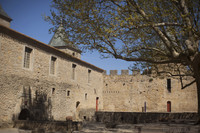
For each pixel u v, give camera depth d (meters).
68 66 26.08
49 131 11.97
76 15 11.45
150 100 34.69
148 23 10.45
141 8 11.09
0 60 16.72
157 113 22.19
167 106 33.66
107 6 11.31
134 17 10.62
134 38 11.95
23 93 18.66
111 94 36.69
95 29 11.38
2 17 25.62
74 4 11.57
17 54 18.31
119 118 27.25
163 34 11.51
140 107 35.03
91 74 32.34
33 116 19.62
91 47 12.07
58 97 23.66
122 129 9.21
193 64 10.96
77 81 28.00
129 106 35.56
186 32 10.41
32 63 20.00
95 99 33.12
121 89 36.38
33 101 19.78
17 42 18.39
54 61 23.78
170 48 11.31
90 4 11.30
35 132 10.95
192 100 32.03
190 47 10.96
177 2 11.12
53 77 23.00
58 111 23.45
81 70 29.25
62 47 32.75
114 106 36.22
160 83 34.50
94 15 11.20
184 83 32.91
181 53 11.07
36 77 20.42
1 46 16.84
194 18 11.41
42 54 21.45
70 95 26.11
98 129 9.90
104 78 37.50
